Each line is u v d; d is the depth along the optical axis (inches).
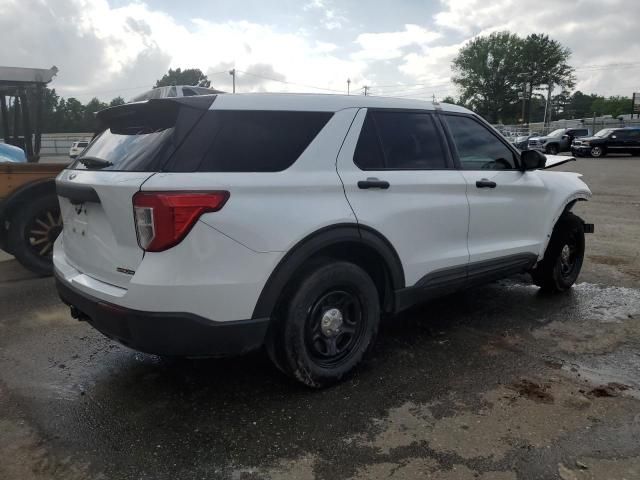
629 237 319.9
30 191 227.6
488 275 169.6
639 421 117.4
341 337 133.8
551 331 171.3
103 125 145.3
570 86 3361.2
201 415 121.3
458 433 113.0
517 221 178.1
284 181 118.0
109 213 112.2
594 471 100.5
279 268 115.7
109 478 99.9
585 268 249.9
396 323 179.0
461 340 164.1
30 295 213.5
